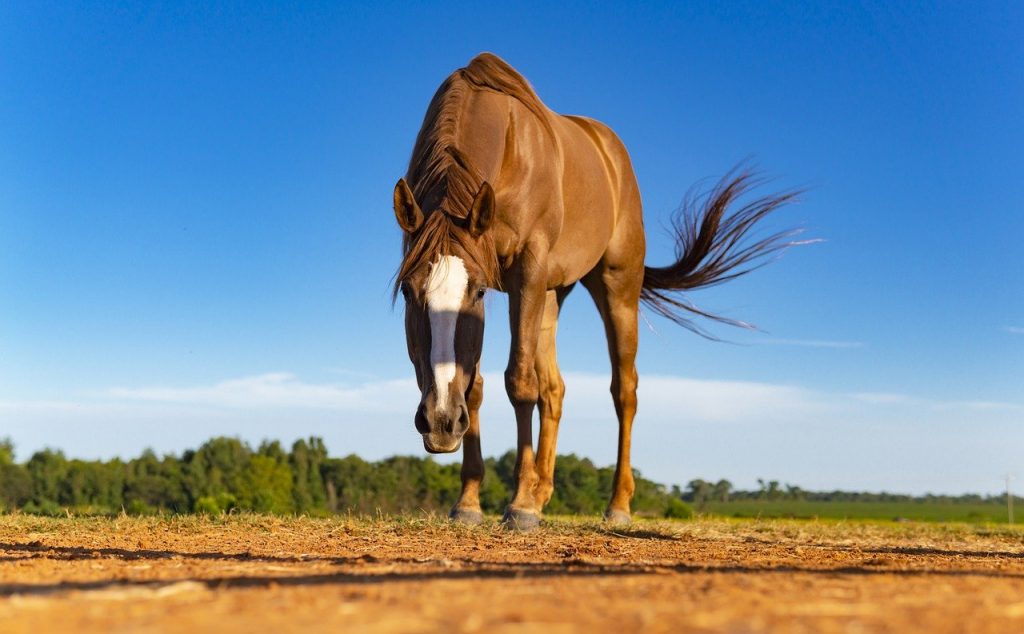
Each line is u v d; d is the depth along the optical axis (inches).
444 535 190.1
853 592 78.5
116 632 53.7
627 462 255.8
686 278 283.3
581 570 100.8
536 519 208.4
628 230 254.2
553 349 243.8
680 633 55.8
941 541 234.8
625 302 258.1
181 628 55.1
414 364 180.4
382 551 150.9
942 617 65.1
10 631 53.7
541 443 240.7
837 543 213.6
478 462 223.6
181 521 210.5
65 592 74.1
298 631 54.0
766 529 241.3
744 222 278.2
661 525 228.8
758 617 62.1
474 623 56.9
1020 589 85.7
